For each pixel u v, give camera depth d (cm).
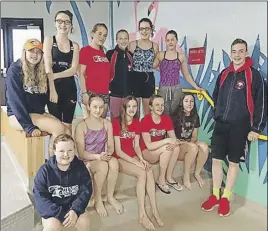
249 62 185
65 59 200
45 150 180
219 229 173
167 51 233
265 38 177
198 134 232
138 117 215
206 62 218
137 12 253
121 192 197
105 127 190
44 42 196
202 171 222
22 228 160
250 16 184
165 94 230
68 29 204
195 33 223
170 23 239
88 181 162
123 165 188
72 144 157
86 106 213
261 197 182
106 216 180
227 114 194
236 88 190
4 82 199
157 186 206
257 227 171
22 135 181
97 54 222
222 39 204
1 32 227
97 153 186
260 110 181
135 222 184
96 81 220
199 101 226
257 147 186
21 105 173
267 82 179
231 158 195
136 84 231
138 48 234
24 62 177
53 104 194
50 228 148
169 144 202
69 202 159
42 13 248
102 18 265
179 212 195
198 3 218
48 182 155
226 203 190
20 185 181
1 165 205
